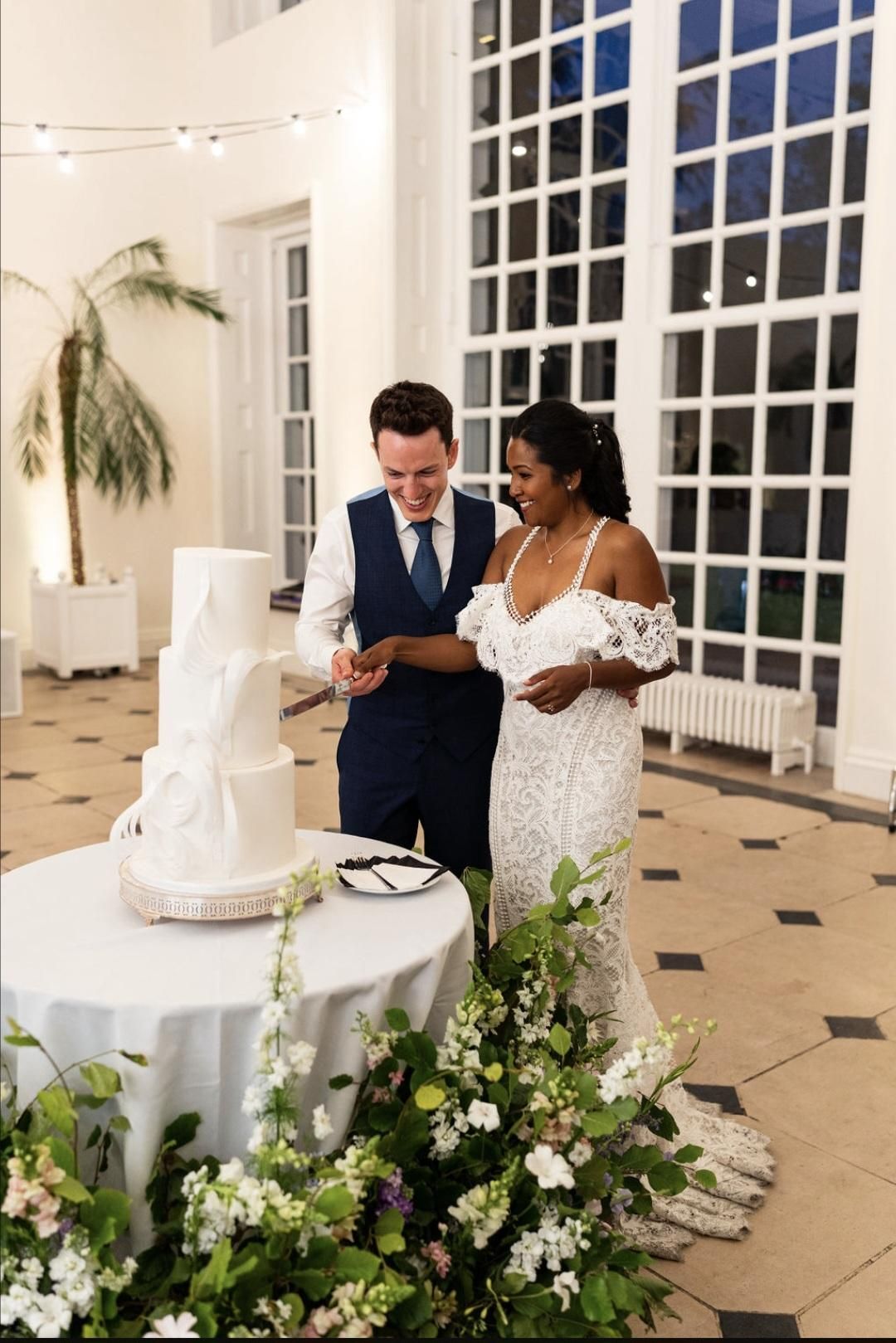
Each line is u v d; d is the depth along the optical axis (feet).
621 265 21.25
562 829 7.64
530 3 22.26
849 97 17.71
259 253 30.50
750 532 19.83
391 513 8.24
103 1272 4.89
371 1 23.84
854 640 17.71
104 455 28.27
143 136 29.30
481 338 24.07
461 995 6.27
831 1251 7.45
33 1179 4.77
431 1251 5.54
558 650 7.39
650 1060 5.88
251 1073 5.33
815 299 18.48
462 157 23.97
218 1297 4.79
